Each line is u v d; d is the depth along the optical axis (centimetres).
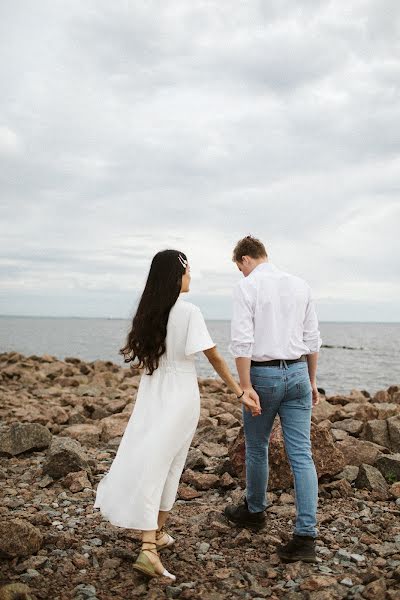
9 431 633
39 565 347
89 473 538
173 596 315
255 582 328
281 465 492
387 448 608
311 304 379
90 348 5156
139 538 387
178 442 338
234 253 398
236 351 355
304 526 351
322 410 792
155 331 339
